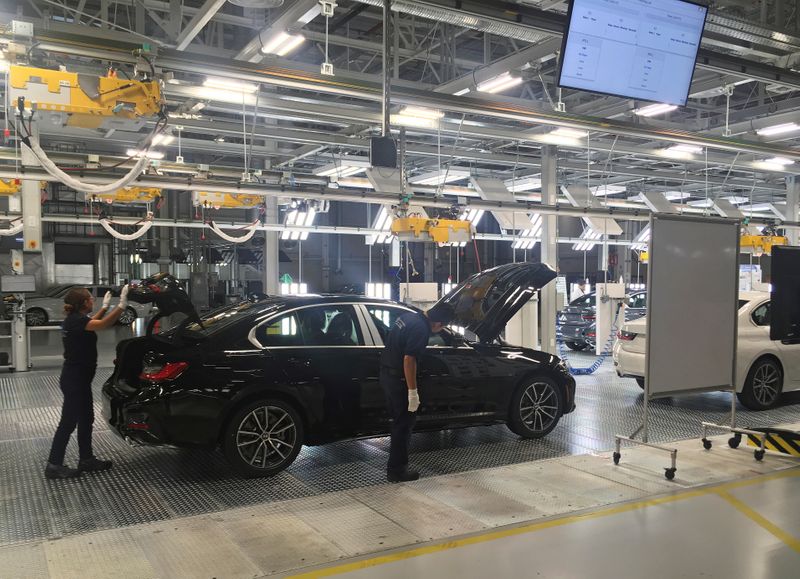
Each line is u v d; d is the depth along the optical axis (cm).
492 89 998
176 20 847
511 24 709
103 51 641
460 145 1576
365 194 1134
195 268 2441
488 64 1015
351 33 1355
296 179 1397
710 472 547
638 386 995
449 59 1153
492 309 639
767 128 1170
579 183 2095
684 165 1842
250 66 734
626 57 691
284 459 541
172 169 1203
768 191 2177
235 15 1094
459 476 534
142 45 625
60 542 395
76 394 532
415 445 644
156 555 376
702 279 596
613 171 1770
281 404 539
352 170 1683
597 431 702
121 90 586
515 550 387
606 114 1173
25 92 556
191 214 2259
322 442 562
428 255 2805
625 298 1359
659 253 566
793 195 1867
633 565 369
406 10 694
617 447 570
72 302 533
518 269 660
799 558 380
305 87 785
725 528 425
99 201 1299
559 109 968
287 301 577
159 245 2464
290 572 354
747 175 1997
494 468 557
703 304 597
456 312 679
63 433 531
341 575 352
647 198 1834
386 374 526
